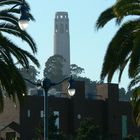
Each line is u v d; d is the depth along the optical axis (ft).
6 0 149.48
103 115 447.42
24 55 158.20
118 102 453.17
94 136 361.92
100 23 142.72
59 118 424.05
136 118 208.23
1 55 153.07
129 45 137.59
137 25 136.36
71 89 149.07
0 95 162.81
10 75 153.99
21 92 157.89
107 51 138.51
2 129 404.98
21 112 401.70
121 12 133.18
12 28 153.99
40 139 356.59
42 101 412.36
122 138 451.53
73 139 418.51
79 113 430.61
